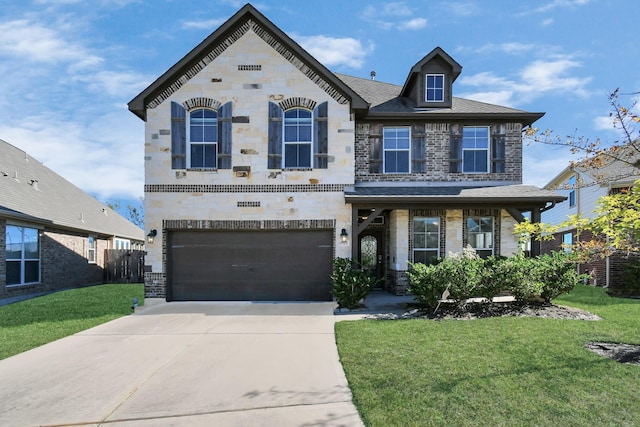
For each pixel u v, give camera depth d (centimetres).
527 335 727
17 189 1639
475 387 486
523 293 988
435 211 1301
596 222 616
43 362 634
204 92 1217
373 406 444
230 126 1213
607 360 580
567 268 1008
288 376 559
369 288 1076
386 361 593
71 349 708
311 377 554
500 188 1266
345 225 1205
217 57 1223
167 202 1204
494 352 625
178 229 1208
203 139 1224
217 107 1216
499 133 1334
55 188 2052
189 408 460
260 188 1209
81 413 452
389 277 1366
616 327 789
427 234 1306
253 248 1221
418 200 1146
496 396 459
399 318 935
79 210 2066
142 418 438
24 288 1511
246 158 1212
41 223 1587
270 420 426
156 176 1205
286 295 1212
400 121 1327
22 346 728
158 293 1188
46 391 516
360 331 787
